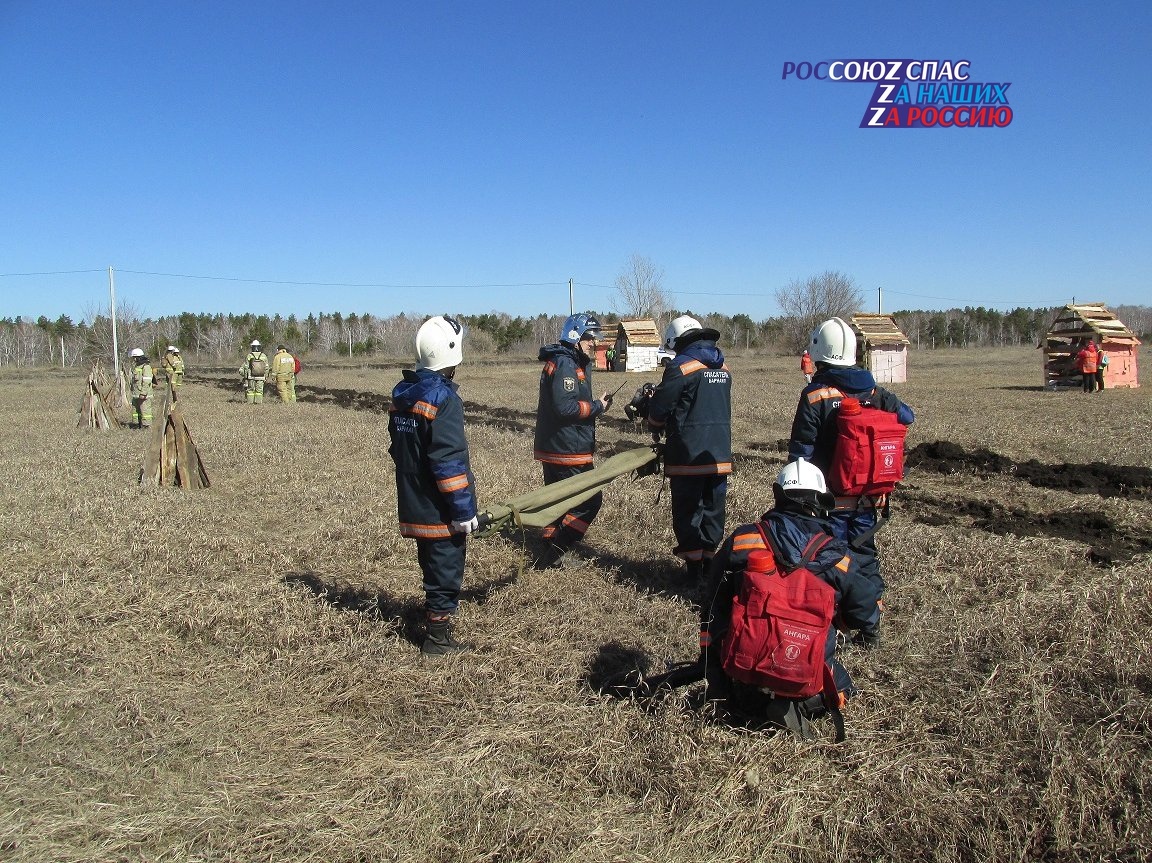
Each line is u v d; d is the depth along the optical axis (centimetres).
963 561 690
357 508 909
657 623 570
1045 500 986
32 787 383
